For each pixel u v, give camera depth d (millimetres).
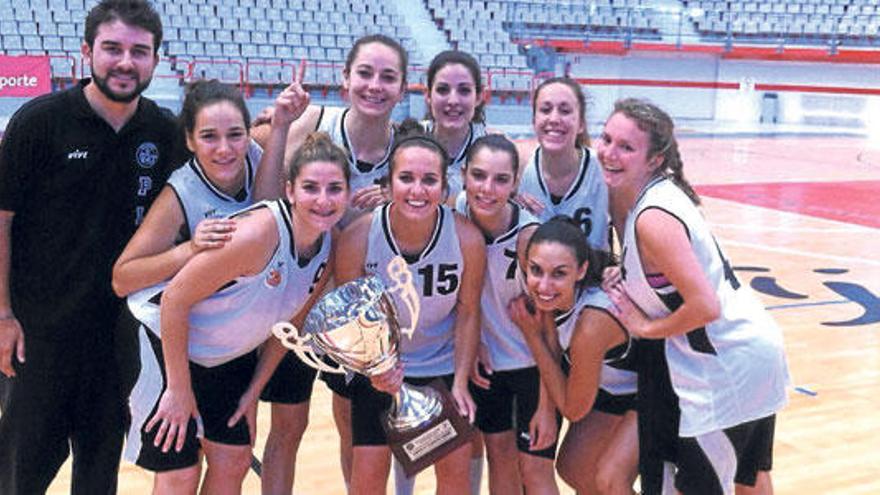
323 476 3525
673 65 20062
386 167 2965
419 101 14867
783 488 3508
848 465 3729
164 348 2340
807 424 4152
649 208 2365
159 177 2594
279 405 2928
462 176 2904
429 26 17141
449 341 2752
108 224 2543
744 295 2547
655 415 2566
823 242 8469
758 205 10531
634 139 2414
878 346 5359
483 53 17000
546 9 18750
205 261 2256
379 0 17125
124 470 3490
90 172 2496
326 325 2404
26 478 2680
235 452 2535
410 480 3111
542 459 2771
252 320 2396
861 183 12453
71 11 13945
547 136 2926
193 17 14914
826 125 20234
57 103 2467
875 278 7059
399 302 2584
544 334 2674
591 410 2832
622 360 2689
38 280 2551
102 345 2639
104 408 2686
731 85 20625
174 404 2363
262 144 2885
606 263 2652
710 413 2426
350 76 2865
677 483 2539
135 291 2447
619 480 2684
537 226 2682
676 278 2326
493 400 2828
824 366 4977
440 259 2553
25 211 2535
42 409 2633
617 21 19375
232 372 2562
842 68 19828
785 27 20188
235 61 14648
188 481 2469
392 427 2562
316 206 2293
